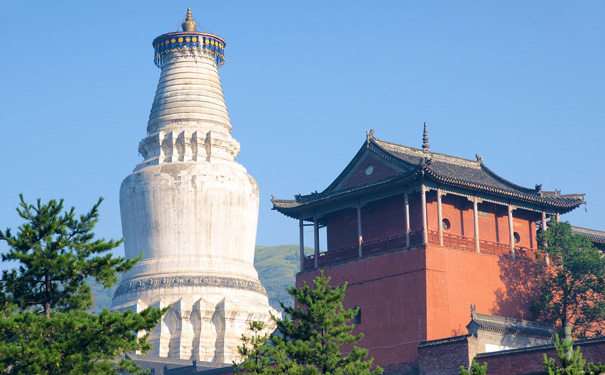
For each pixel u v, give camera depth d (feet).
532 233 435.94
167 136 562.66
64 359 252.83
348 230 429.79
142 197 545.44
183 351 515.09
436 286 383.04
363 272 405.39
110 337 257.96
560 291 410.52
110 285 277.85
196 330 522.06
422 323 377.50
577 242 409.49
